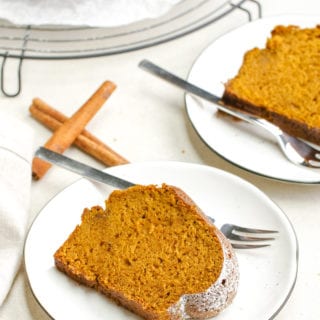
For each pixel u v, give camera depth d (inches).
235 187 24.9
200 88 28.0
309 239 24.5
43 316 23.3
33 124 28.3
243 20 32.1
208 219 23.4
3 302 23.6
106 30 31.6
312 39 29.1
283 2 32.6
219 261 22.4
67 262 23.1
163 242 23.3
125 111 28.7
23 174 25.0
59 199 24.8
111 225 23.8
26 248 23.7
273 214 24.1
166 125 28.2
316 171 25.5
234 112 27.2
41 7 29.4
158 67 28.7
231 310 22.4
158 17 31.6
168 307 22.0
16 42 31.2
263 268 23.2
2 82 29.5
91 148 26.9
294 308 23.0
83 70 30.3
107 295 22.9
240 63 29.4
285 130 27.2
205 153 27.2
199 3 32.5
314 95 27.5
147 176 25.5
